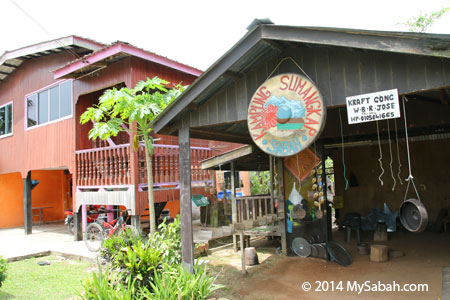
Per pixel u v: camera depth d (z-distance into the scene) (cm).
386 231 793
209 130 562
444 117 641
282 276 573
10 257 753
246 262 648
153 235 589
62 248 842
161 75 909
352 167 947
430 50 314
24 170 1172
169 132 527
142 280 459
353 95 386
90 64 845
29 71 1175
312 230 691
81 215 966
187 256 494
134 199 791
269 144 424
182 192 505
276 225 746
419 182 865
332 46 390
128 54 796
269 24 397
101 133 585
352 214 818
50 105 1083
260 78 453
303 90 405
